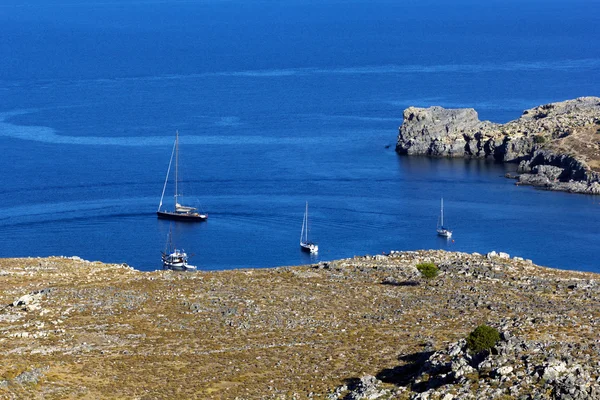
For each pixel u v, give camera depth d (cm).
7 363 16050
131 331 18012
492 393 11812
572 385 11488
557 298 18975
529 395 11550
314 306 19450
